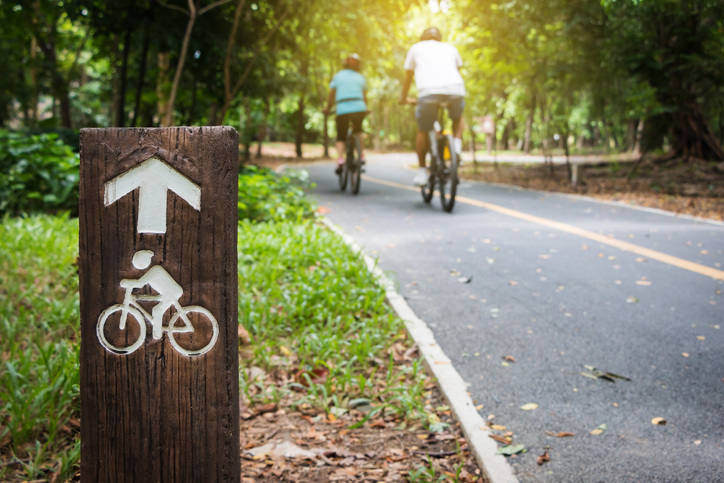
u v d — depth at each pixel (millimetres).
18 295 3990
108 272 1418
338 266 4531
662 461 2326
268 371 3201
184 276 1410
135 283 1417
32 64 15719
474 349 3445
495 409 2760
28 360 2893
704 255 5395
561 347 3463
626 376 3080
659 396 2861
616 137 29609
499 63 12758
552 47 12602
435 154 7969
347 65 9648
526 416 2693
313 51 11281
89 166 1401
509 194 9898
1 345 3262
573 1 11828
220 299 1411
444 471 2354
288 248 4953
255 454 2502
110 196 1404
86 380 1438
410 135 47062
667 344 3475
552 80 13852
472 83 15039
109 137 1396
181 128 1386
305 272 4469
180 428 1438
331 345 3334
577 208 8219
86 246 1416
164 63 11930
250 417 2801
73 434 2521
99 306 1425
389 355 3348
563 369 3178
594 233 6391
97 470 1455
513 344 3514
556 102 14414
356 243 5738
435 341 3510
